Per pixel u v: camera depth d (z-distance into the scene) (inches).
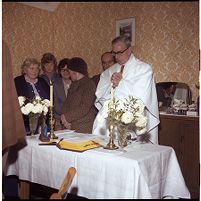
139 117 85.4
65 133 109.0
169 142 147.0
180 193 88.2
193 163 140.7
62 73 162.7
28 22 216.7
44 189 127.1
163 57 170.1
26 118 114.3
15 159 99.0
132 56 122.6
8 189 103.2
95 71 194.9
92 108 123.3
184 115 143.9
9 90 58.9
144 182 74.2
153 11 173.5
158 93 161.3
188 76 162.1
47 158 90.1
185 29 163.3
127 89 116.6
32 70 127.1
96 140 96.1
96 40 194.2
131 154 81.4
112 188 77.2
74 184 83.9
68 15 204.7
